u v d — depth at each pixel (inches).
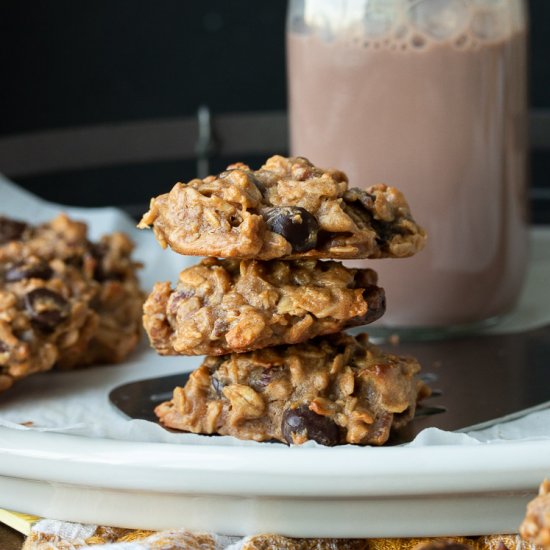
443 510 17.2
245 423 18.2
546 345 21.3
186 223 17.7
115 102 39.2
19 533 18.2
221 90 39.1
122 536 17.7
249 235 17.3
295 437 17.9
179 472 17.1
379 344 21.9
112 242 22.1
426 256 22.0
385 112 21.8
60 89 39.0
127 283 22.0
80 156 30.4
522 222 22.9
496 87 22.0
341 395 18.1
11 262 20.9
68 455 17.3
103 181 40.1
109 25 38.6
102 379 21.0
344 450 17.1
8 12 38.3
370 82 21.8
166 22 38.6
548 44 36.9
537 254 26.3
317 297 17.8
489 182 22.1
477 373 20.3
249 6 38.4
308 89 22.3
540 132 29.1
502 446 17.0
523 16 22.6
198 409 18.4
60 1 38.4
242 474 17.0
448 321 22.4
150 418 19.0
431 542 16.9
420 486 16.9
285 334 17.9
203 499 17.3
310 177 18.1
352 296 17.9
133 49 38.8
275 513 17.3
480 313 22.5
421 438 17.7
